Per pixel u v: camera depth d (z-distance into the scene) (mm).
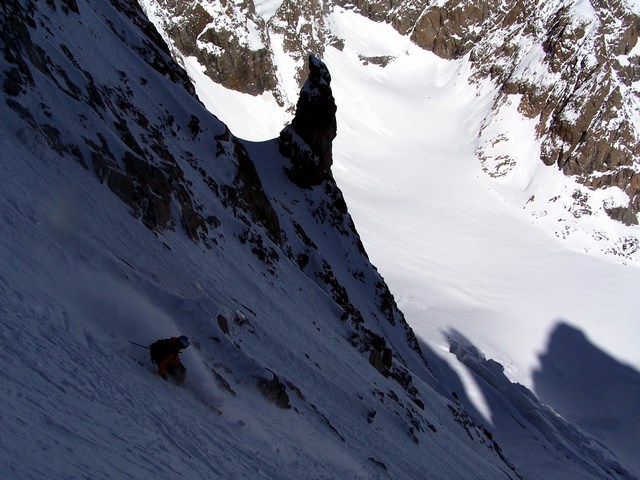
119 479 6090
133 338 11672
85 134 17078
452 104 172875
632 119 141125
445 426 33062
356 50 186625
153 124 26875
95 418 7316
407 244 120562
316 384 19469
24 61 16594
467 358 68562
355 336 29844
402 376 33906
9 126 14359
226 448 9789
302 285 29625
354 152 151625
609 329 103562
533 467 49156
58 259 11773
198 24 131000
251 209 31812
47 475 5352
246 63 132000
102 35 27938
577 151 140500
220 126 31969
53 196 13688
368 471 15414
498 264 119375
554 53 155125
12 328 8172
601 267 123625
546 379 87125
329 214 47906
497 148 151125
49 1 24047
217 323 14695
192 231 20719
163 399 9805
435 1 193500
